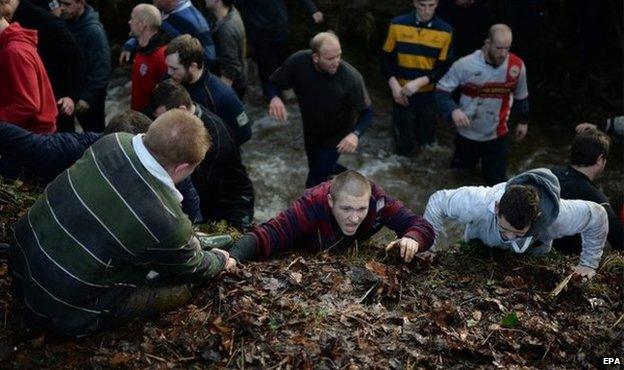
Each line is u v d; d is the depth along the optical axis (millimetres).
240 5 7836
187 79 4957
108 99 8484
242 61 6840
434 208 4254
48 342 3260
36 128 4426
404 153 7652
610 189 7301
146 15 5449
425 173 7461
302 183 7293
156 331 3314
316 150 6320
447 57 6984
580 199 4582
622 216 5285
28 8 5387
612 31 9039
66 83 5770
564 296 4016
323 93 5922
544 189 3906
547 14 9266
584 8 8500
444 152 7762
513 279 4078
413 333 3469
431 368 3299
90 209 2932
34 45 4402
